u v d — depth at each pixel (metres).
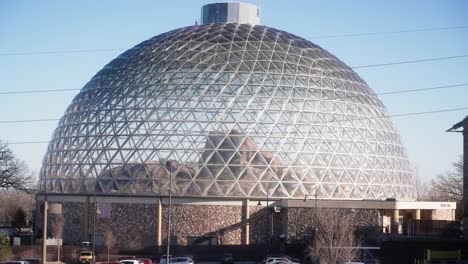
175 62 107.94
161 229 97.94
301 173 101.00
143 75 107.94
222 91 103.75
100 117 106.81
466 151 74.69
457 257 70.25
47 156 113.56
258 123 102.00
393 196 110.06
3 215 150.75
